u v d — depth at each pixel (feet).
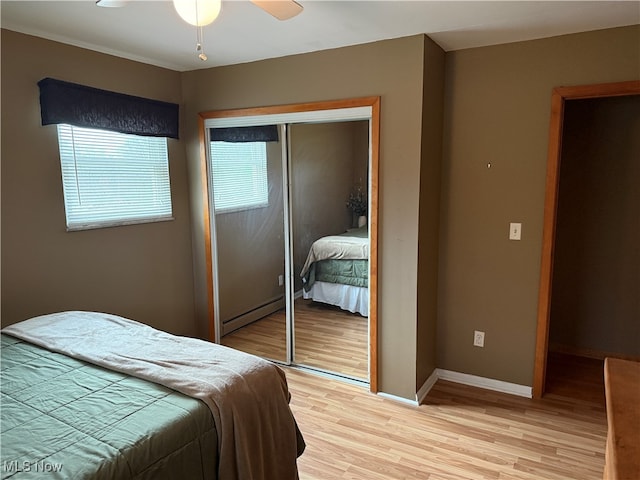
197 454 5.16
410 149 9.09
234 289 12.49
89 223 9.85
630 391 3.77
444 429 8.80
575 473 7.49
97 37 8.94
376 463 7.78
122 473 4.37
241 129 11.43
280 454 6.34
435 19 7.91
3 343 7.10
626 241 11.30
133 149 10.80
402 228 9.40
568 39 8.81
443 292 10.73
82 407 5.25
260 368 6.33
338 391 10.37
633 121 10.83
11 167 8.45
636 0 7.09
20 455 4.36
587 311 12.00
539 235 9.55
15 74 8.41
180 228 12.22
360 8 7.37
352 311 10.88
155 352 6.65
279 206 11.33
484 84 9.65
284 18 6.49
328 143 10.28
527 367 10.03
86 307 9.96
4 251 8.45
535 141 9.34
